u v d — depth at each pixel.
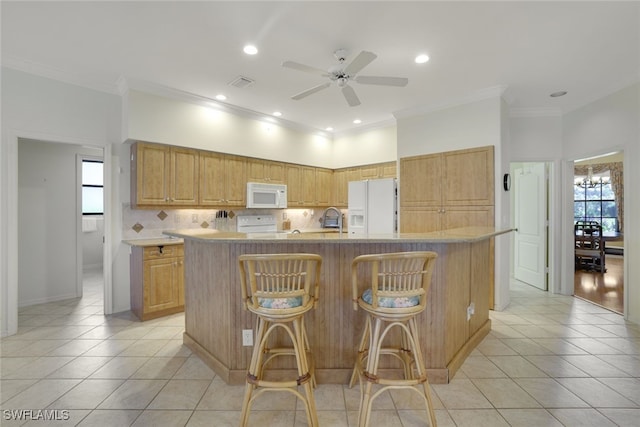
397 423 1.81
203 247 2.56
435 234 2.36
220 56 2.91
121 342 2.88
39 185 4.09
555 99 4.00
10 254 3.01
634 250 3.35
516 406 1.96
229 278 2.21
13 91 3.02
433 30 2.49
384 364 2.27
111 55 2.90
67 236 4.31
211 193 4.21
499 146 3.63
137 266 3.55
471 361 2.54
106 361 2.52
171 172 3.84
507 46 2.72
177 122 3.83
